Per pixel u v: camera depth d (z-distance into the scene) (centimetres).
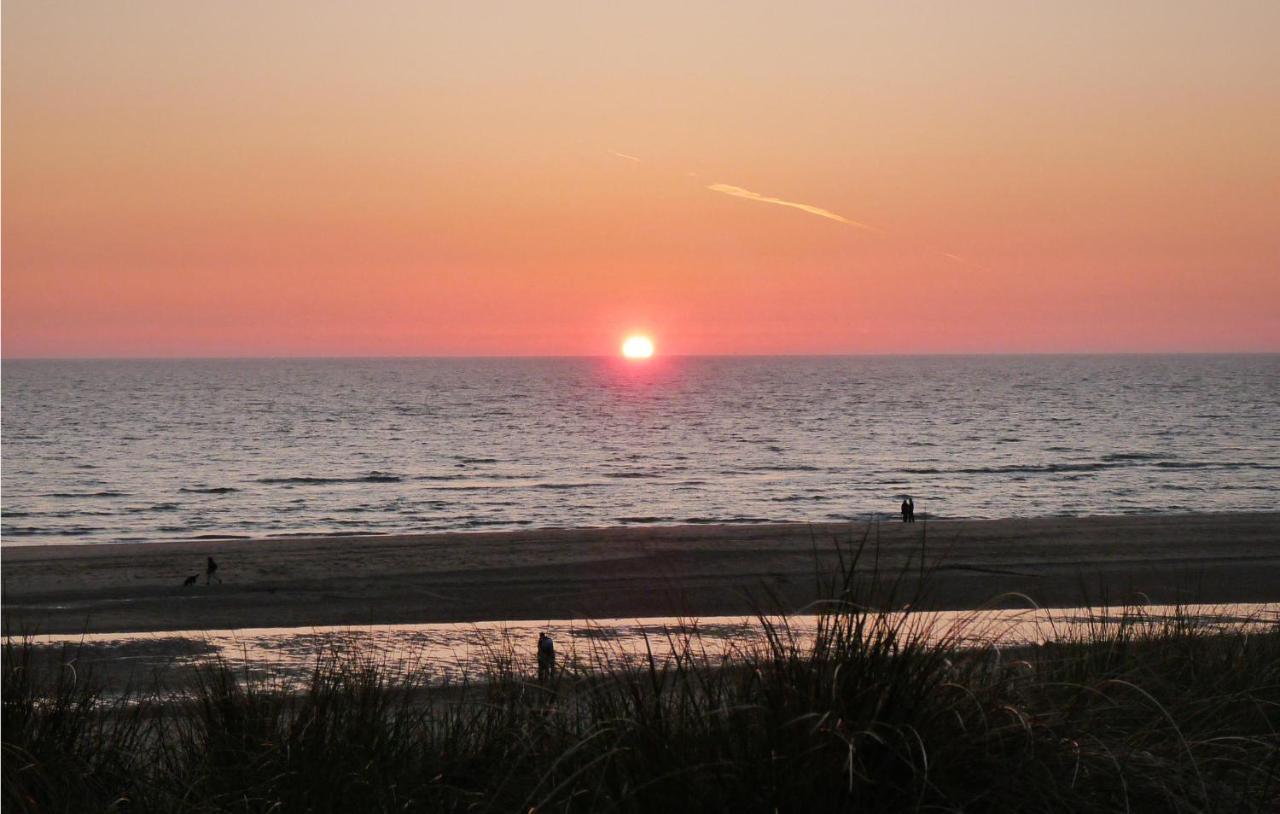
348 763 380
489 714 431
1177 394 14588
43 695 443
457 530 3775
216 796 369
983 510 4109
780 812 303
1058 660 484
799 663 342
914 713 329
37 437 8312
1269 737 417
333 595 1916
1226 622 638
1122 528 2648
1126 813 326
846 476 5434
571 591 1919
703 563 2189
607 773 333
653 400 14025
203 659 1088
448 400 14250
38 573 2142
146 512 4362
